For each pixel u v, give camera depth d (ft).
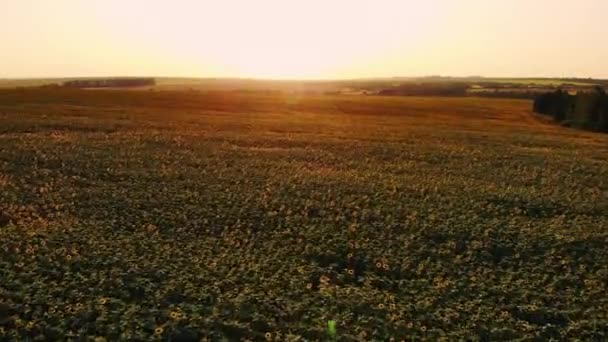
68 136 138.72
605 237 72.02
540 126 250.37
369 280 57.41
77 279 53.21
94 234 66.28
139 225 70.69
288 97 360.89
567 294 55.67
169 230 69.31
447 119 265.75
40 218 71.41
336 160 124.47
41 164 104.06
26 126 151.12
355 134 176.14
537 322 49.78
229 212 77.25
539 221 79.71
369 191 92.84
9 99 237.66
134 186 90.74
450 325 47.96
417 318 48.78
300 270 58.49
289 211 78.48
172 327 44.50
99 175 97.71
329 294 52.85
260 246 65.62
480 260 64.13
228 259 60.54
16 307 46.24
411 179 105.19
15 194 82.23
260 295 51.52
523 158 137.80
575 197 95.04
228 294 51.21
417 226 74.02
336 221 75.77
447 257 64.44
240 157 122.31
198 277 54.90
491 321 48.93
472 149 150.92
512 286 56.80
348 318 48.06
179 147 131.34
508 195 93.30
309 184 96.37
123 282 52.85
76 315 45.70
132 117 190.80
